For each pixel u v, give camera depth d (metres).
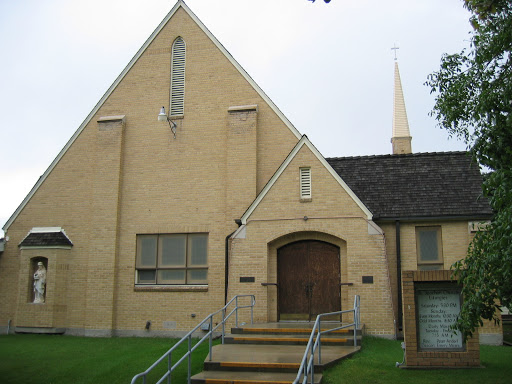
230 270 17.42
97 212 20.33
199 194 19.88
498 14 10.62
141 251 20.06
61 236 20.58
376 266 16.48
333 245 17.56
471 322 9.30
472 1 9.95
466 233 17.33
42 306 19.84
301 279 17.56
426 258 17.59
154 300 19.48
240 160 19.45
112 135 20.77
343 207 17.05
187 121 20.50
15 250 21.12
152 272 19.84
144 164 20.56
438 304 11.77
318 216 17.12
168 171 20.31
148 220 20.11
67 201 21.03
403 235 17.73
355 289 16.48
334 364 11.52
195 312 19.06
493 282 9.00
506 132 9.98
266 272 17.25
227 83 20.47
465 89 12.54
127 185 20.55
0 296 20.83
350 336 14.16
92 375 12.93
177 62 21.19
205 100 20.52
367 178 19.22
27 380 12.72
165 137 20.58
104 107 21.38
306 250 17.72
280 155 19.56
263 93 20.16
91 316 19.64
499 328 16.09
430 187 18.33
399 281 17.33
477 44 11.25
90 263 20.03
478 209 17.22
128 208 20.36
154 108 20.91
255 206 17.64
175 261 19.73
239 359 11.93
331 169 17.30
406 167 19.28
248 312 17.12
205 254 19.53
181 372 12.13
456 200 17.67
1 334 19.97
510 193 8.60
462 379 10.48
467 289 9.65
